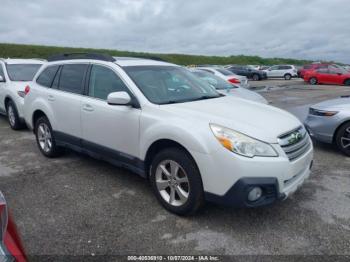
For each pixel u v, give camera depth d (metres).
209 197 3.08
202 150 3.01
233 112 3.43
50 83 5.13
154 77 4.10
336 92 16.83
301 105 11.31
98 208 3.58
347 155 5.42
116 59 4.34
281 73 31.88
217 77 8.91
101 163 5.06
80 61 4.65
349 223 3.26
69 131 4.67
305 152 3.42
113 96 3.57
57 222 3.29
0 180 4.38
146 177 3.74
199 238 3.01
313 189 4.09
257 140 2.95
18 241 1.92
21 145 6.14
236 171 2.87
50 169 4.80
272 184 2.91
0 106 8.05
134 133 3.68
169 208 3.45
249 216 3.40
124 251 2.82
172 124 3.26
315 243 2.93
